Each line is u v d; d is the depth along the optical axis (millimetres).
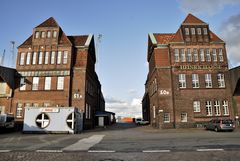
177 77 35062
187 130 29406
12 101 34969
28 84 35500
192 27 37188
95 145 14703
